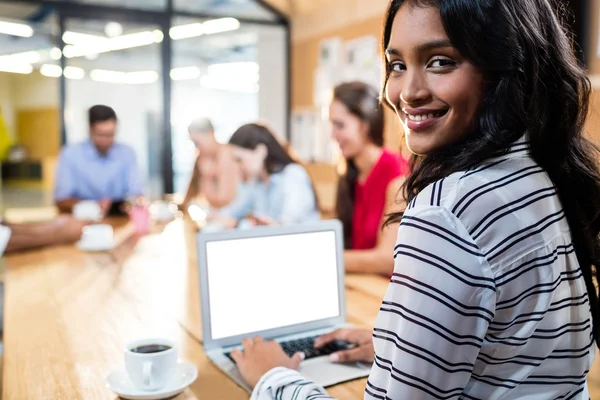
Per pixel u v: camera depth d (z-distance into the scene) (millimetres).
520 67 595
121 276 1876
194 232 2781
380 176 2018
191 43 5047
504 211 595
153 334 1303
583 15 2527
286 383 840
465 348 590
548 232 627
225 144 3275
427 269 590
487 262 584
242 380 1030
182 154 5023
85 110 4719
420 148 652
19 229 2318
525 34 596
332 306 1331
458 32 581
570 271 679
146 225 2746
